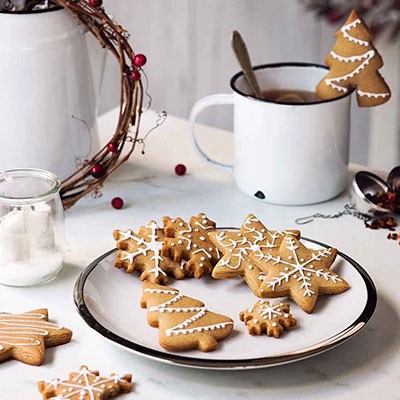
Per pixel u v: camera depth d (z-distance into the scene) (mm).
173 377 809
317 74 1024
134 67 955
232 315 851
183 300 841
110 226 971
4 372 810
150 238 897
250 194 1006
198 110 1019
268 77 1030
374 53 979
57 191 888
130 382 802
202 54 1750
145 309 854
